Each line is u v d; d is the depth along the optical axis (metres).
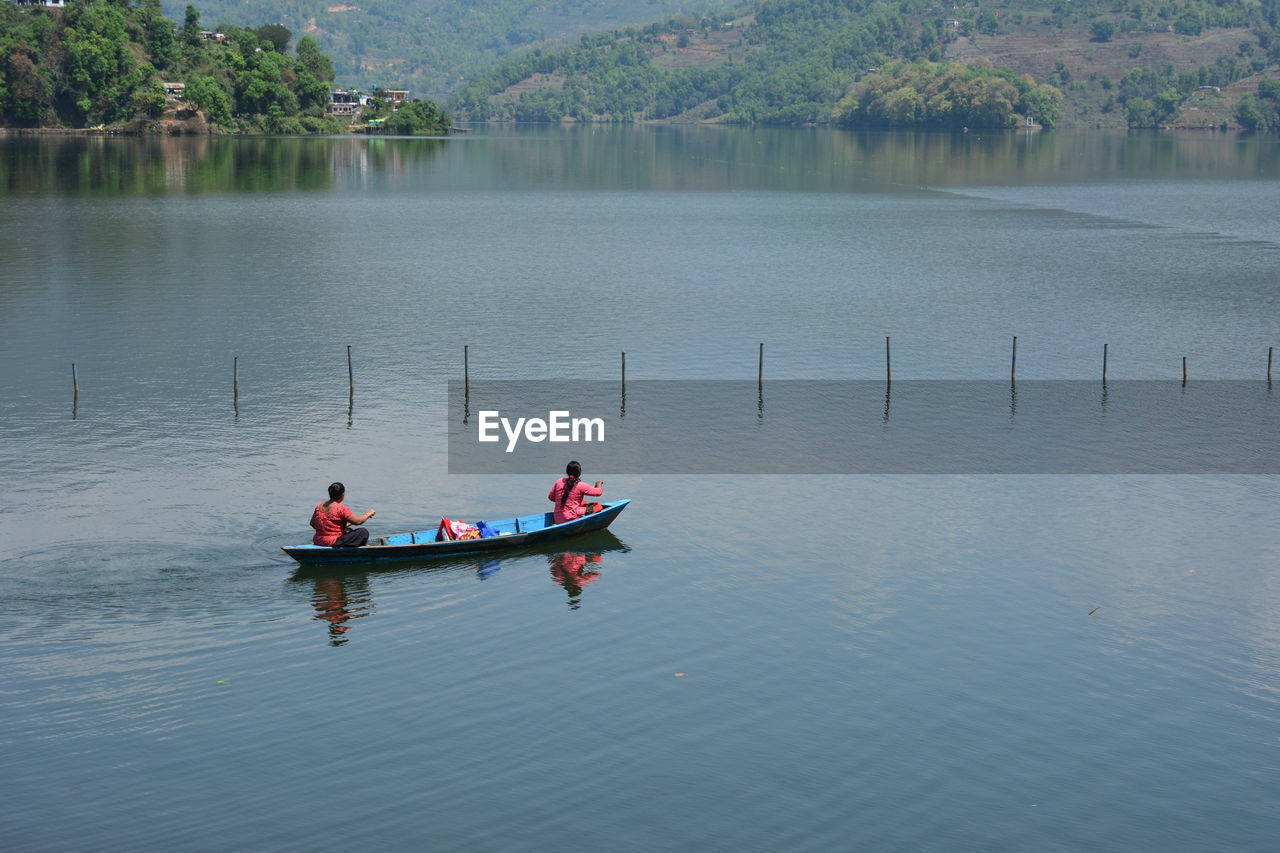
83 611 29.91
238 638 28.77
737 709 25.80
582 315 74.00
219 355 60.28
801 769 23.48
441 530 34.91
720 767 23.53
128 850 20.58
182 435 46.12
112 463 42.25
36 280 82.06
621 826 21.58
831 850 21.03
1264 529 37.94
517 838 21.16
